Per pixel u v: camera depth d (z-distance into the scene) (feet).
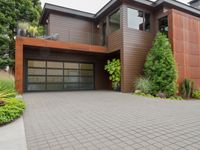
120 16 37.78
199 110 18.83
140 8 39.47
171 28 35.29
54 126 12.99
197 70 38.99
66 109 19.31
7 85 25.96
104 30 46.14
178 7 40.81
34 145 9.61
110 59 47.03
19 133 11.53
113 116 16.02
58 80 43.29
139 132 11.50
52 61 42.60
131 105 21.88
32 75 40.27
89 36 47.26
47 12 44.75
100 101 25.12
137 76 38.17
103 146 9.32
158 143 9.61
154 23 41.50
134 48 38.09
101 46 41.73
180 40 36.04
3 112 13.74
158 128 12.32
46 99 27.09
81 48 39.17
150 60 35.70
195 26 39.47
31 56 39.86
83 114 16.87
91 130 12.02
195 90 37.04
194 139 10.17
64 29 44.93
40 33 50.96
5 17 51.65
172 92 32.37
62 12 44.39
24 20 55.88
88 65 47.44
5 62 48.93
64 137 10.75
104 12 43.70
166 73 32.81
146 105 21.90
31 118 15.34
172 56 33.63
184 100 29.32
